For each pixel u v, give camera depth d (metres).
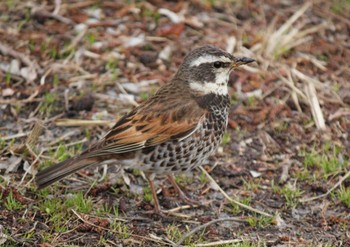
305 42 16.41
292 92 14.49
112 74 14.62
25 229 10.31
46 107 13.54
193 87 11.17
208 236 10.68
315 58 15.89
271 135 13.41
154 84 14.45
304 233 10.93
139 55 15.21
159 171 11.09
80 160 10.65
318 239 10.78
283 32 16.47
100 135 13.02
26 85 14.12
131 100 13.95
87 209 10.93
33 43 15.30
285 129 13.55
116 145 10.69
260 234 10.84
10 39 15.33
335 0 18.11
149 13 16.61
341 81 15.15
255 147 13.07
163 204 11.53
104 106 13.82
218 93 11.19
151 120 10.79
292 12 17.47
